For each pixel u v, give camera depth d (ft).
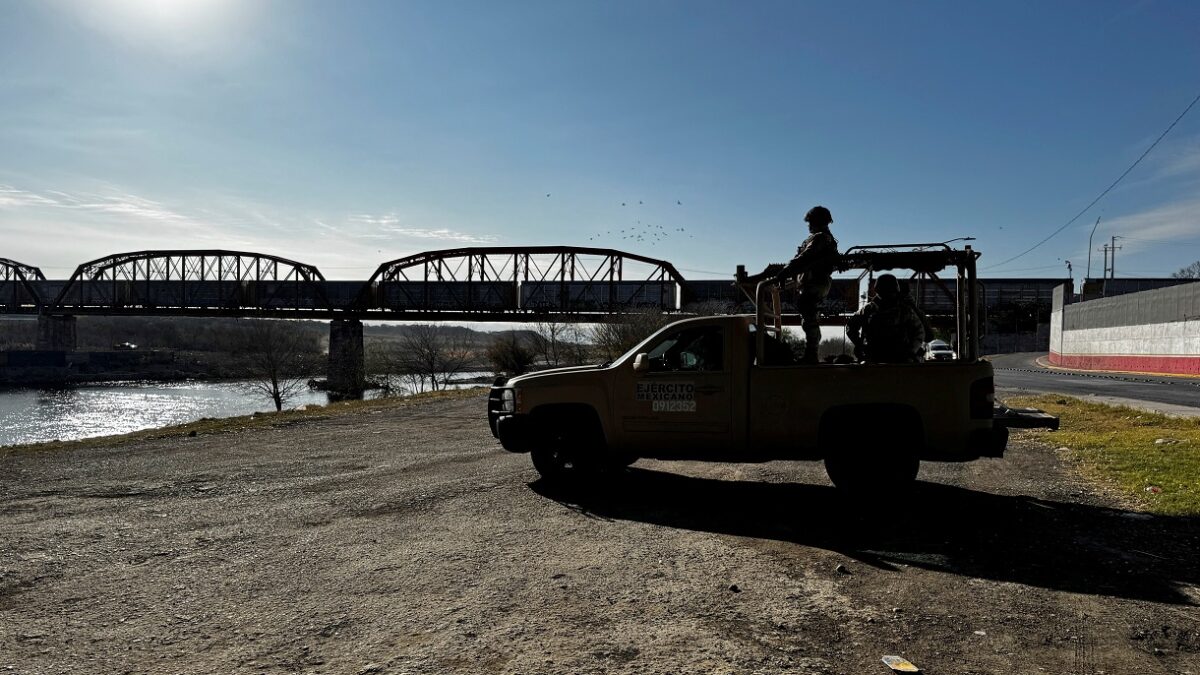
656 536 20.10
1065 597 15.07
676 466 32.17
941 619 13.91
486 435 46.34
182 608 14.83
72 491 28.35
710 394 24.64
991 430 22.08
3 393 322.96
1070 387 86.63
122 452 41.19
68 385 365.81
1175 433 37.29
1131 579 16.11
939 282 28.09
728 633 13.23
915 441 22.61
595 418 26.89
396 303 319.06
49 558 18.56
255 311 342.85
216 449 41.37
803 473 30.04
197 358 471.62
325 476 30.86
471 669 11.76
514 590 15.62
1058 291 240.53
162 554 18.83
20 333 631.56
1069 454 33.68
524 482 28.27
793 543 19.26
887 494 23.21
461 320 303.48
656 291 278.87
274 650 12.65
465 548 18.98
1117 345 165.17
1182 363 127.95
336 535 20.56
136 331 612.70
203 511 24.04
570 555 18.26
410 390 267.18
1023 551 18.31
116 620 14.20
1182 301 133.69
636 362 25.48
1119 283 285.84
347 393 254.27
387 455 37.32
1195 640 12.85
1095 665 11.91
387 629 13.52
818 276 25.29
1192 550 18.13
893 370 22.59
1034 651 12.47
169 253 371.15
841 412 23.29
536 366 234.99
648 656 12.21
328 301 334.44
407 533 20.66
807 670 11.70
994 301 327.67
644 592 15.46
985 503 23.81
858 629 13.43
